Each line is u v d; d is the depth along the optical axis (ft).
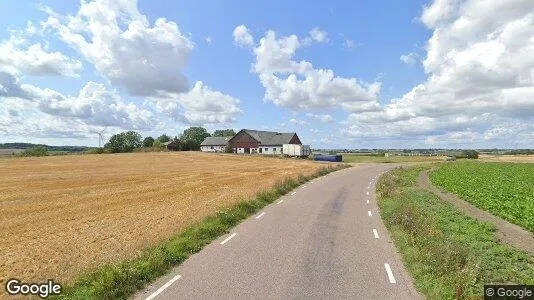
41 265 34.86
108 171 172.35
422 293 28.71
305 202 78.38
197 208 66.44
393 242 44.50
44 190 101.55
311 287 29.58
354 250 40.68
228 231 49.70
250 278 31.35
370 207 72.90
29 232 49.98
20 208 71.51
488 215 69.72
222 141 425.28
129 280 29.22
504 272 34.37
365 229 51.90
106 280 28.35
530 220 60.85
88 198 84.99
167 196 86.33
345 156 442.91
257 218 59.62
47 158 268.82
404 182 126.93
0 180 129.59
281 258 37.19
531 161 324.60
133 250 38.45
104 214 63.00
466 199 90.17
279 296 27.66
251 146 374.02
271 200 80.28
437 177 151.64
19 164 211.61
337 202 78.95
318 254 38.86
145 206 71.15
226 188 101.91
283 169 188.65
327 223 55.83
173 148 451.12
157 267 32.86
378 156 449.06
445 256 35.09
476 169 209.26
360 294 28.37
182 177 141.79
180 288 28.91
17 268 34.09
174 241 41.09
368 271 33.68
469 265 33.94
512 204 78.84
